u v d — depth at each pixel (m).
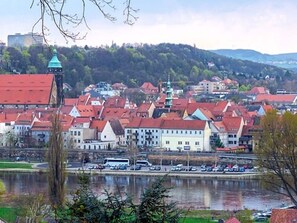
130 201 31.64
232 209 171.62
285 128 164.88
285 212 115.44
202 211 167.00
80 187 32.44
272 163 163.50
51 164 141.50
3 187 190.75
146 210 31.31
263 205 180.62
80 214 31.33
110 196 31.72
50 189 140.50
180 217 31.91
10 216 143.00
